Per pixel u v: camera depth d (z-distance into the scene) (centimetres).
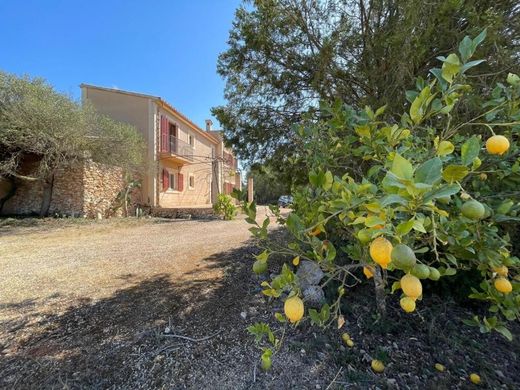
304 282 255
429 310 238
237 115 458
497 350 202
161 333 228
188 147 1549
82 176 998
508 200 125
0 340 221
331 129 179
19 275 381
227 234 718
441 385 164
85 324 244
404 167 59
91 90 1260
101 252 521
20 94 808
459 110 181
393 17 255
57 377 177
